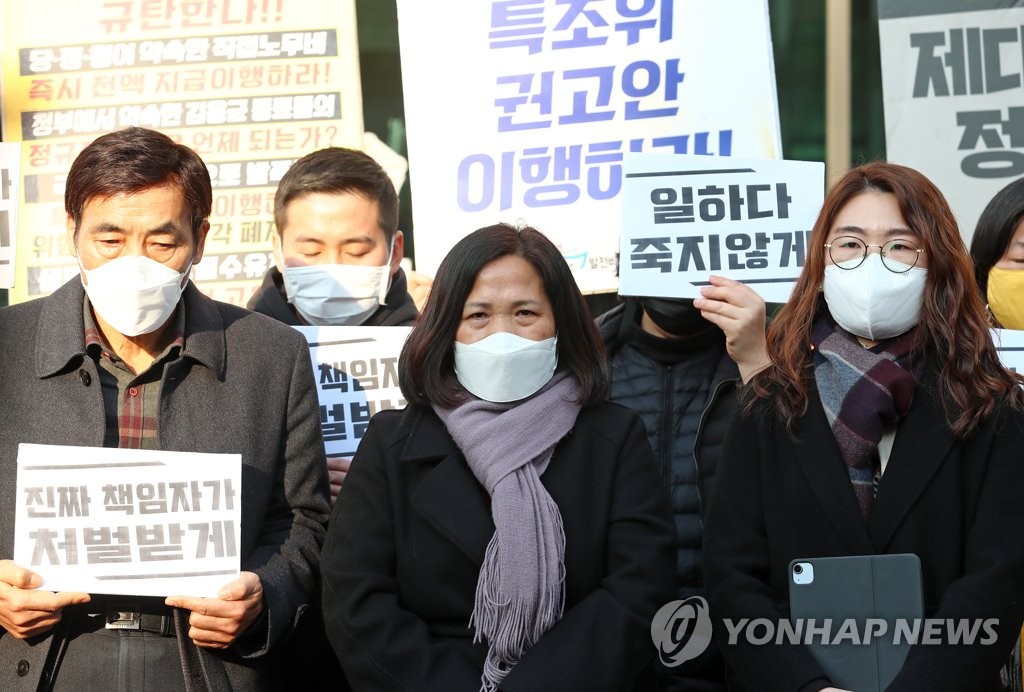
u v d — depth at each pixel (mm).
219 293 4871
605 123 4691
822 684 2764
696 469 3627
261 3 4918
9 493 3037
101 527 2938
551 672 2738
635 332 3908
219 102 4902
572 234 4680
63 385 3082
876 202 3109
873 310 3029
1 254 3801
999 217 4004
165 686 3020
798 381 3068
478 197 4727
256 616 3010
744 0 4660
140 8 4922
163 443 3086
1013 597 2801
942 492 2922
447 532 2941
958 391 2957
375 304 4152
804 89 5777
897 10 4746
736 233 3812
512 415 3020
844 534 2934
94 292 2982
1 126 4902
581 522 2969
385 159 5691
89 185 2988
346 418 3879
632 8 4703
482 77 4754
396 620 2893
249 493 3131
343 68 4906
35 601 2885
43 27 4918
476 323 3076
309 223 4082
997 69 4703
